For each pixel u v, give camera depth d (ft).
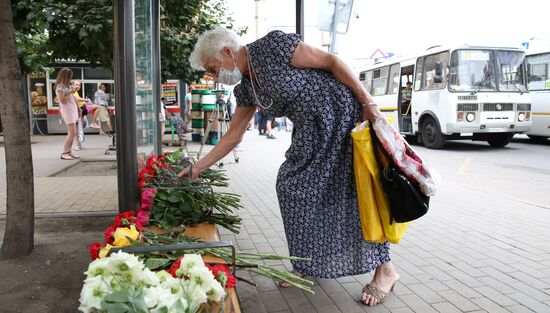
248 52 9.64
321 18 21.88
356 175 9.61
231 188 25.20
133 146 12.34
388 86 59.52
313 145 9.99
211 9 38.45
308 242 10.23
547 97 47.57
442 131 45.50
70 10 24.21
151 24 20.85
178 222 11.50
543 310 10.43
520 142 54.75
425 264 13.39
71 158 37.09
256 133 75.41
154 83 21.94
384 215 9.65
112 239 8.20
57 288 11.09
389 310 10.39
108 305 4.68
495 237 16.14
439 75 46.16
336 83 9.80
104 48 26.22
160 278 5.60
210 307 5.85
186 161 14.43
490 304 10.71
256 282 11.94
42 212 17.98
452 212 19.86
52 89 71.20
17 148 12.90
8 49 12.55
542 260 13.74
